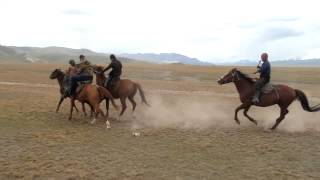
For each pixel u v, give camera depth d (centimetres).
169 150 1406
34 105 2320
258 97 1680
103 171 1180
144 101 1950
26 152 1358
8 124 1786
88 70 1844
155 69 7550
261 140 1555
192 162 1276
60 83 1962
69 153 1352
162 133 1661
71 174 1152
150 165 1241
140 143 1496
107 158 1304
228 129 1762
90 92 1781
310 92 3706
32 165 1223
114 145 1462
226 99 2914
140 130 1714
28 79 4625
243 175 1162
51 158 1295
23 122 1833
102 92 1792
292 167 1234
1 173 1155
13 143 1469
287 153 1380
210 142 1519
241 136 1622
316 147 1460
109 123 1792
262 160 1301
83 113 2081
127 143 1494
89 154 1345
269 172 1185
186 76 5659
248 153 1377
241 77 1720
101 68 1881
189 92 3456
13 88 3403
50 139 1530
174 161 1284
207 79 5250
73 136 1584
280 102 1694
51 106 2289
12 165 1222
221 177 1146
